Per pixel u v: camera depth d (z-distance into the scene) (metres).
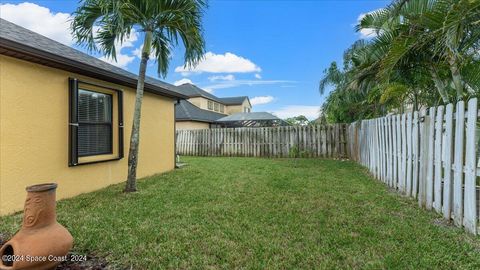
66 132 5.23
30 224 2.33
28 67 4.56
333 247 2.87
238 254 2.75
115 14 4.78
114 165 6.47
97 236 3.20
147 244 3.00
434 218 3.72
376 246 2.86
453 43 3.80
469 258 2.56
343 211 4.05
